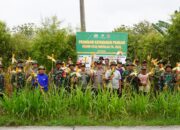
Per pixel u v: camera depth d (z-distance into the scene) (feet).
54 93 46.68
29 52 79.00
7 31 81.66
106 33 68.08
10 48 80.79
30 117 43.21
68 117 43.73
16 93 46.06
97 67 53.36
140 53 82.89
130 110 44.75
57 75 51.88
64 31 77.46
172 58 76.84
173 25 75.92
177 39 75.92
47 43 74.33
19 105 43.37
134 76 51.62
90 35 68.13
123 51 68.03
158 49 79.10
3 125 42.14
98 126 41.75
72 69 54.08
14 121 42.39
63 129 40.86
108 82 52.24
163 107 44.24
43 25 77.61
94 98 44.93
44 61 73.97
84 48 68.13
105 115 43.50
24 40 83.46
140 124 42.11
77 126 41.81
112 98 44.37
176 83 51.42
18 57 80.79
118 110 43.91
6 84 52.19
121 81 53.16
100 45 68.08
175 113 43.93
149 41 80.38
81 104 44.91
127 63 54.75
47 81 51.13
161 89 52.06
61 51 74.43
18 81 51.93
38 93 43.75
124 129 40.65
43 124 42.29
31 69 53.67
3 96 47.03
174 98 45.03
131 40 89.61
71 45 78.18
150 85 51.62
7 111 44.11
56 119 43.24
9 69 54.49
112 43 68.03
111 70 52.37
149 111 44.42
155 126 41.70
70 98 45.19
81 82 52.01
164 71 52.80
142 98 44.42
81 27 82.84
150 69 54.90
